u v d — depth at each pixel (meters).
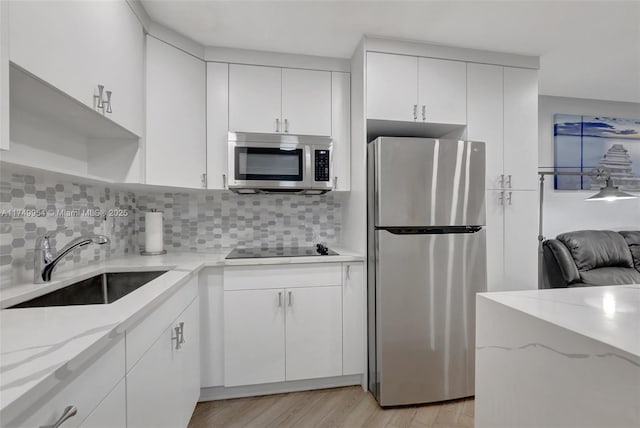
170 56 1.89
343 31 1.98
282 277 1.96
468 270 1.97
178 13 1.75
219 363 1.91
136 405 0.99
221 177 2.12
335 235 2.63
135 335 0.98
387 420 1.77
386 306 1.88
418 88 2.11
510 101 2.26
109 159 1.69
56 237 1.44
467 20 1.88
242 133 2.08
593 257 2.76
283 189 2.18
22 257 1.23
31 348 0.66
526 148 2.27
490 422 1.05
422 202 1.92
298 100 2.22
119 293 1.65
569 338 0.78
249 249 2.43
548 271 2.86
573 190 3.22
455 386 1.95
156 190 2.19
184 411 1.52
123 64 1.48
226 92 2.13
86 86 1.17
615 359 0.68
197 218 2.42
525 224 2.25
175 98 1.91
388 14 1.81
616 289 1.20
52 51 0.98
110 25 1.35
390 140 1.89
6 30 0.78
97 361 0.76
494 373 1.04
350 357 2.04
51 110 1.23
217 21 1.84
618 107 3.31
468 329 1.96
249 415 1.79
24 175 1.24
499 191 2.22
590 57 2.34
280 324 1.95
